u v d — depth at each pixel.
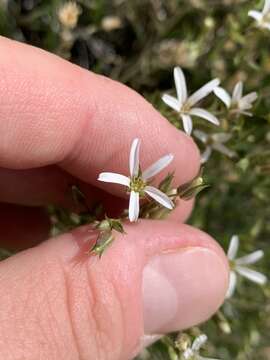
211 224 0.07
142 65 0.07
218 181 0.07
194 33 0.06
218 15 0.06
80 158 0.05
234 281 0.05
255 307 0.07
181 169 0.05
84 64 0.07
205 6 0.06
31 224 0.06
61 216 0.05
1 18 0.06
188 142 0.05
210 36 0.06
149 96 0.06
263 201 0.07
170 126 0.05
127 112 0.05
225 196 0.07
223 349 0.07
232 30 0.06
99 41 0.07
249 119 0.05
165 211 0.05
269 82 0.06
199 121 0.05
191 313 0.05
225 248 0.06
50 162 0.05
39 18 0.07
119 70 0.07
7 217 0.06
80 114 0.05
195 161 0.05
